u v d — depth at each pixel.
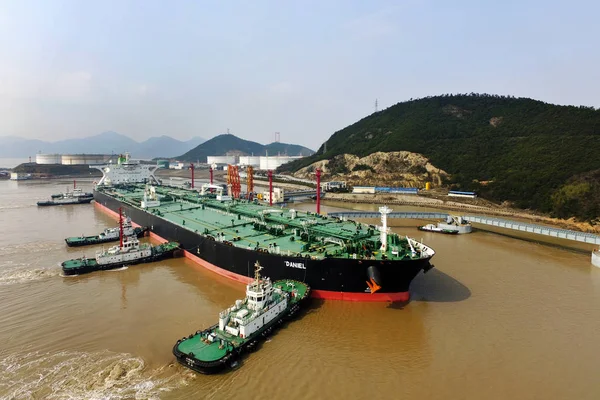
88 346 28.78
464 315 34.72
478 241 65.12
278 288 35.31
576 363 26.94
